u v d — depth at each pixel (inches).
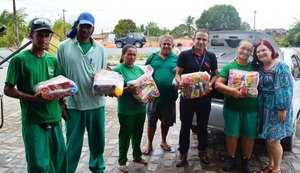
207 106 145.3
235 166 151.0
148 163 155.4
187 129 148.7
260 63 136.6
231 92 131.3
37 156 108.9
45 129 110.8
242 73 132.1
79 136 130.3
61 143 118.9
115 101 309.0
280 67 129.6
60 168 121.2
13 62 104.3
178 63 142.9
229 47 200.5
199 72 135.0
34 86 106.3
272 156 138.5
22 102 108.9
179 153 162.9
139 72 147.9
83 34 121.7
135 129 148.3
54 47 287.0
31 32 105.8
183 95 141.0
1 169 147.6
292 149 173.8
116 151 171.6
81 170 146.9
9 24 1299.2
